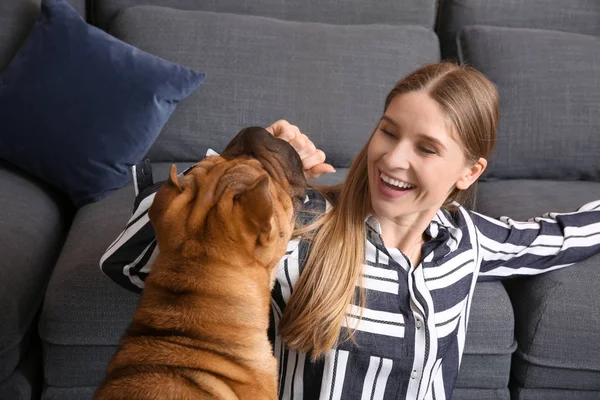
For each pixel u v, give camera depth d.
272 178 1.09
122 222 1.77
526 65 2.34
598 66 2.37
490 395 1.72
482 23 2.48
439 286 1.38
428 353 1.33
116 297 1.56
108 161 1.98
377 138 1.28
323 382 1.30
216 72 2.19
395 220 1.35
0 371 1.55
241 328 0.98
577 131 2.32
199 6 2.35
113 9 2.34
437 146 1.22
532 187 2.22
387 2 2.44
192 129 2.18
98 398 0.93
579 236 1.65
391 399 1.34
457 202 1.55
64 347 1.58
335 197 1.47
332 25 2.34
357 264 1.30
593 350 1.67
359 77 2.27
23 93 1.98
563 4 2.49
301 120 2.22
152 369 0.92
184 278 0.97
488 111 1.29
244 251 0.98
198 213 0.99
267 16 2.39
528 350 1.69
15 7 2.16
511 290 1.79
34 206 1.89
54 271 1.65
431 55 2.37
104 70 2.01
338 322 1.27
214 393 0.91
